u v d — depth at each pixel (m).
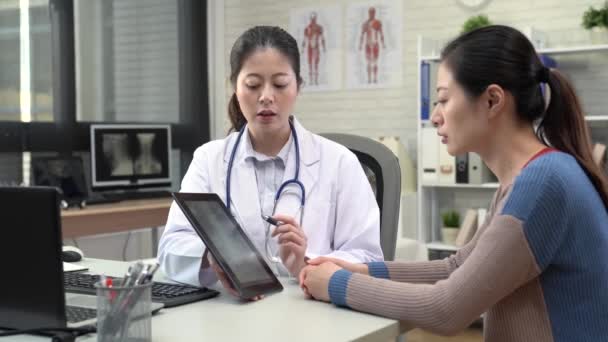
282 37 1.78
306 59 5.13
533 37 4.09
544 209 1.22
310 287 1.45
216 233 1.49
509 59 1.29
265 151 1.86
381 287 1.34
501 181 1.36
